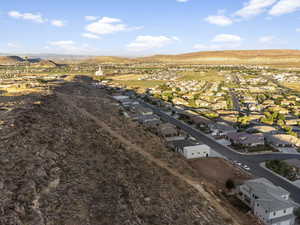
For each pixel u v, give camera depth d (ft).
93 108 257.96
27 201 80.84
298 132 264.31
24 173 93.40
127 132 200.64
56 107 200.23
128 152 155.22
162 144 202.18
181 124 288.71
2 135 114.32
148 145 183.83
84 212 86.17
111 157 136.98
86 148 136.87
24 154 105.40
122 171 124.67
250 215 120.37
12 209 75.20
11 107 166.91
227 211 119.03
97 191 100.48
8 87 294.87
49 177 97.60
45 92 257.75
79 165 115.24
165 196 114.21
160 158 163.73
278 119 317.83
